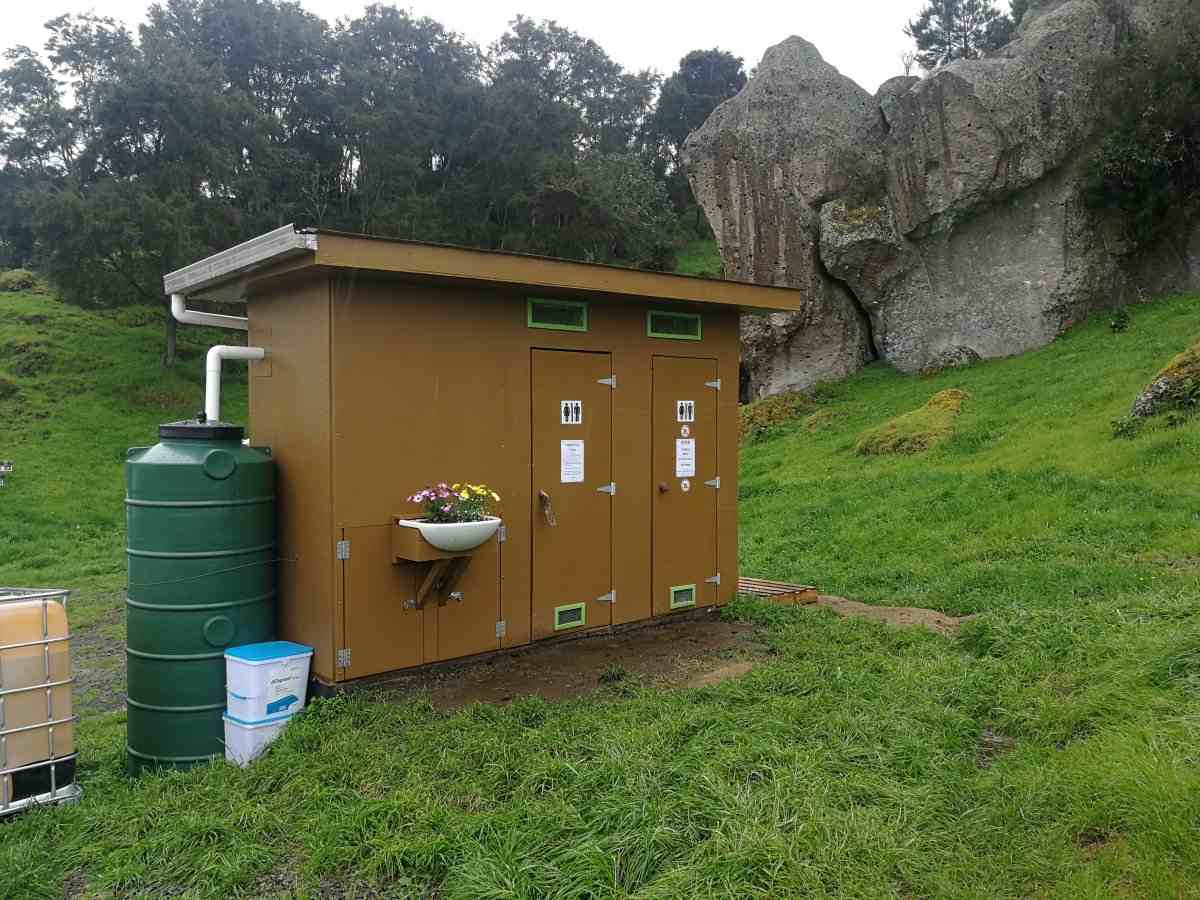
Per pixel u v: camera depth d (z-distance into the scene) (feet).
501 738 15.51
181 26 128.36
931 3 172.35
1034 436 48.39
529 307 21.94
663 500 25.25
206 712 17.87
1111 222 72.49
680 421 25.70
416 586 19.89
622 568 24.22
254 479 18.67
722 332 26.78
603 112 197.67
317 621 18.92
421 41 142.61
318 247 16.87
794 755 13.57
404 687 19.33
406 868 11.68
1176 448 38.19
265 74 131.75
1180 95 68.33
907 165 75.56
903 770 13.48
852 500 45.70
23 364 90.99
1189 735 12.85
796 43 82.84
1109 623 19.36
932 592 28.55
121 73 101.50
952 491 41.75
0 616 15.56
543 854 11.41
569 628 22.94
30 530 58.23
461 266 18.94
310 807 13.76
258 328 21.06
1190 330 59.88
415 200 123.03
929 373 75.25
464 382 20.68
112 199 90.58
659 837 11.29
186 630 17.72
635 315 24.41
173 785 15.72
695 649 22.61
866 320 84.74
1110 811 11.41
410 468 19.69
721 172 83.35
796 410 77.61
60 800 15.96
